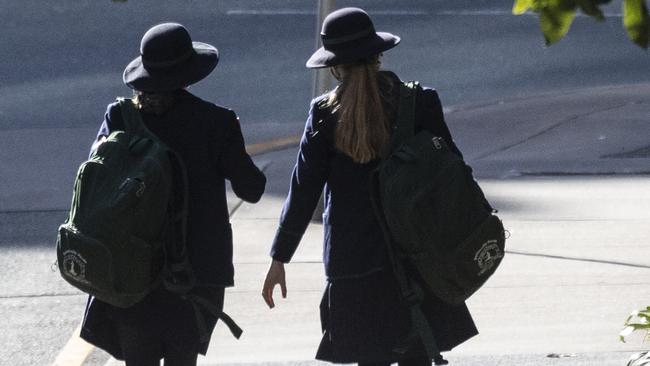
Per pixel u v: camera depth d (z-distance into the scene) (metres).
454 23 78.12
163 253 17.00
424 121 17.23
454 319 17.25
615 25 74.25
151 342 17.56
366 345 16.98
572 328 25.17
